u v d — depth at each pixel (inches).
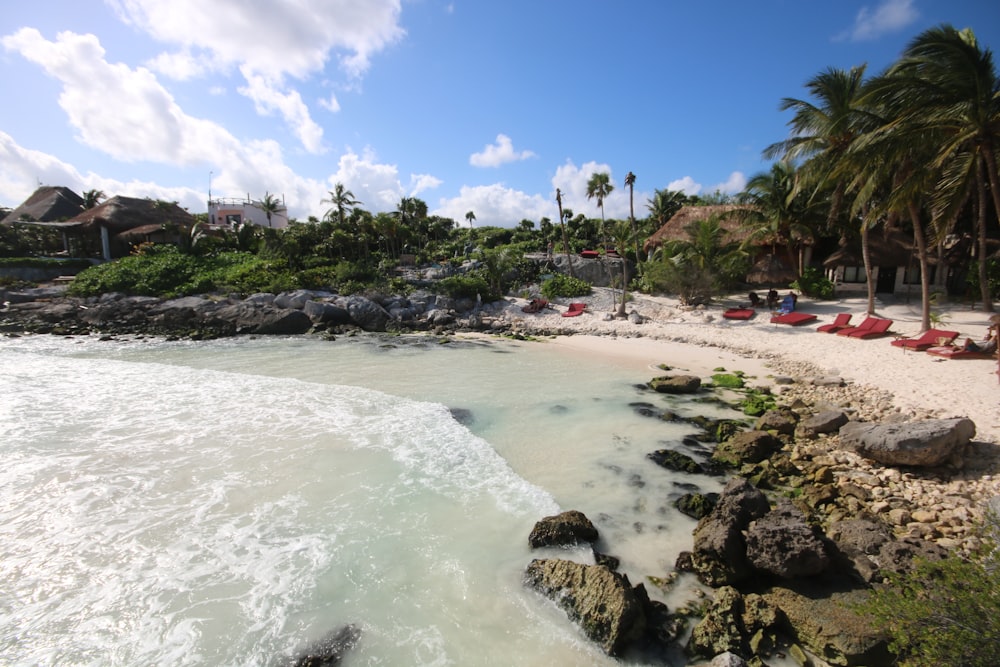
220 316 1131.9
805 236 1133.1
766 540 243.9
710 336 915.4
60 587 243.8
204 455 391.9
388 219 1729.8
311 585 246.4
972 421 378.6
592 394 581.9
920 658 167.9
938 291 999.0
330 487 343.0
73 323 1130.7
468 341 994.7
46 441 417.1
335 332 1108.5
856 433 383.9
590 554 269.0
